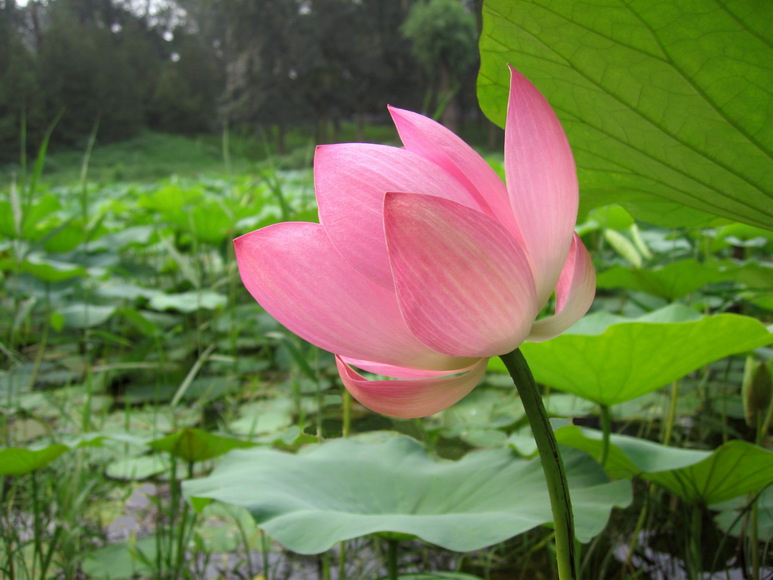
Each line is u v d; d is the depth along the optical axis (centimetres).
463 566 104
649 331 67
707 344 68
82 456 119
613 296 238
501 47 50
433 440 125
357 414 136
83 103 2275
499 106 56
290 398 178
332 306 35
